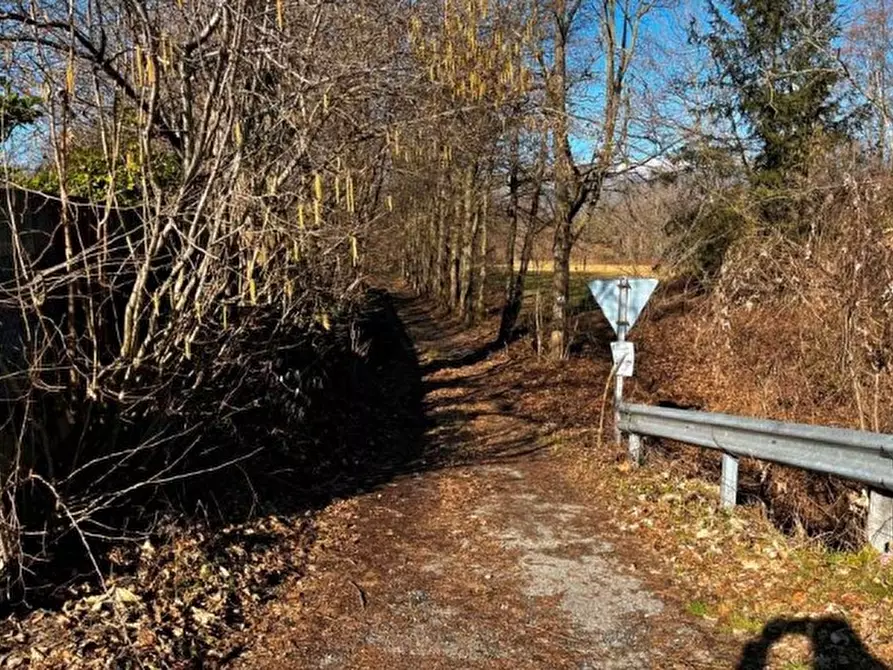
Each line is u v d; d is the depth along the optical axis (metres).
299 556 6.48
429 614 5.27
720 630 4.83
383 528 7.42
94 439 5.52
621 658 4.56
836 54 15.58
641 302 9.80
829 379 7.92
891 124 11.16
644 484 8.16
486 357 21.53
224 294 6.68
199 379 6.36
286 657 4.62
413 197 26.39
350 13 7.73
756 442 6.48
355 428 12.10
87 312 5.33
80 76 6.28
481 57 8.28
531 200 20.97
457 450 11.46
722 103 21.69
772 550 5.72
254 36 6.46
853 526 6.12
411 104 8.66
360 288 12.68
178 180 6.75
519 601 5.46
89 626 4.54
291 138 7.26
